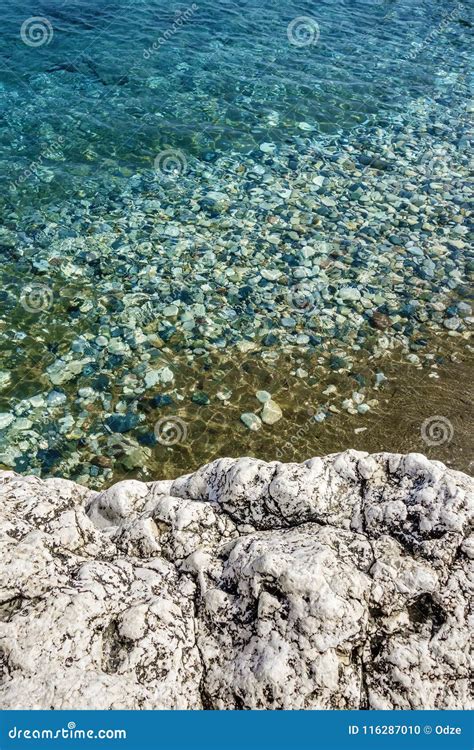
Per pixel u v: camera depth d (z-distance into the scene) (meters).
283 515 5.23
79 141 16.12
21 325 11.03
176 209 14.17
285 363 10.55
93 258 12.64
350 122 17.72
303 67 20.06
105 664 4.16
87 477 8.81
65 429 9.41
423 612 4.57
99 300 11.64
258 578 4.50
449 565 4.67
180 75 19.06
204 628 4.59
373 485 5.33
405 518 4.94
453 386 10.23
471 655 4.28
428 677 4.25
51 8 22.23
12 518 4.77
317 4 24.39
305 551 4.64
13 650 4.03
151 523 5.19
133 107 17.53
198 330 11.11
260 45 21.09
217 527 5.25
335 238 13.47
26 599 4.30
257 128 17.16
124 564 4.83
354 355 10.74
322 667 4.17
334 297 11.92
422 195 14.98
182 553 5.04
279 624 4.35
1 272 12.15
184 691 4.20
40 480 5.48
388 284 12.28
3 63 18.86
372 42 21.98
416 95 19.19
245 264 12.67
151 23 21.80
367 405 9.88
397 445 9.27
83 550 4.93
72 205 14.09
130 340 10.87
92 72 18.86
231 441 9.32
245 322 11.31
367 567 4.67
